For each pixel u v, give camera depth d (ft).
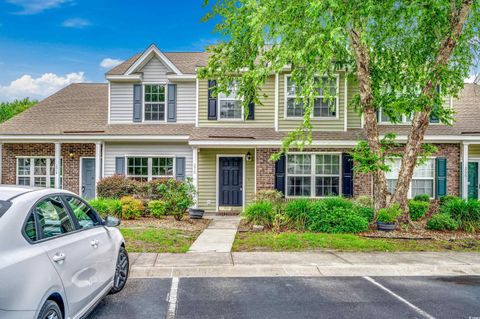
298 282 20.10
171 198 40.22
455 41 32.12
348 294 18.08
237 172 51.08
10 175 53.72
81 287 12.75
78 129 51.31
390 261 23.70
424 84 33.68
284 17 26.84
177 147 51.75
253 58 35.86
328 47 26.05
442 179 47.93
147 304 16.48
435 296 17.80
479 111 52.54
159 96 53.11
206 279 20.57
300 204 35.24
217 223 40.16
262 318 14.98
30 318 9.63
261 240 29.53
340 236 30.22
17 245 10.16
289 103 49.06
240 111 51.01
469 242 29.66
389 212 33.37
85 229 14.42
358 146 35.65
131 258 23.81
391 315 15.35
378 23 32.17
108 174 51.55
